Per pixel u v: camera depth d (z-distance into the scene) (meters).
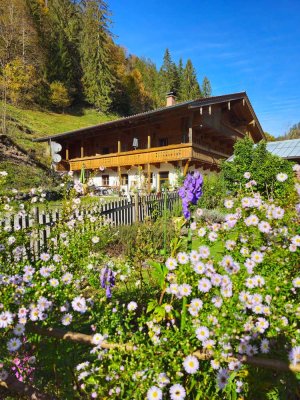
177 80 73.00
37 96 44.22
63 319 1.92
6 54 39.12
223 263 1.96
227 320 1.69
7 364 1.94
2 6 41.59
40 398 1.76
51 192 14.87
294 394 1.93
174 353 1.67
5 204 4.22
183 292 1.82
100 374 1.70
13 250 3.64
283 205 2.70
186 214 2.42
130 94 59.22
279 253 2.15
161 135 23.80
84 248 3.98
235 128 27.34
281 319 1.77
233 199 2.76
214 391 1.76
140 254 3.93
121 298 2.98
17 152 20.08
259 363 1.57
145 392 1.56
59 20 55.66
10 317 1.76
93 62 52.97
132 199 8.76
